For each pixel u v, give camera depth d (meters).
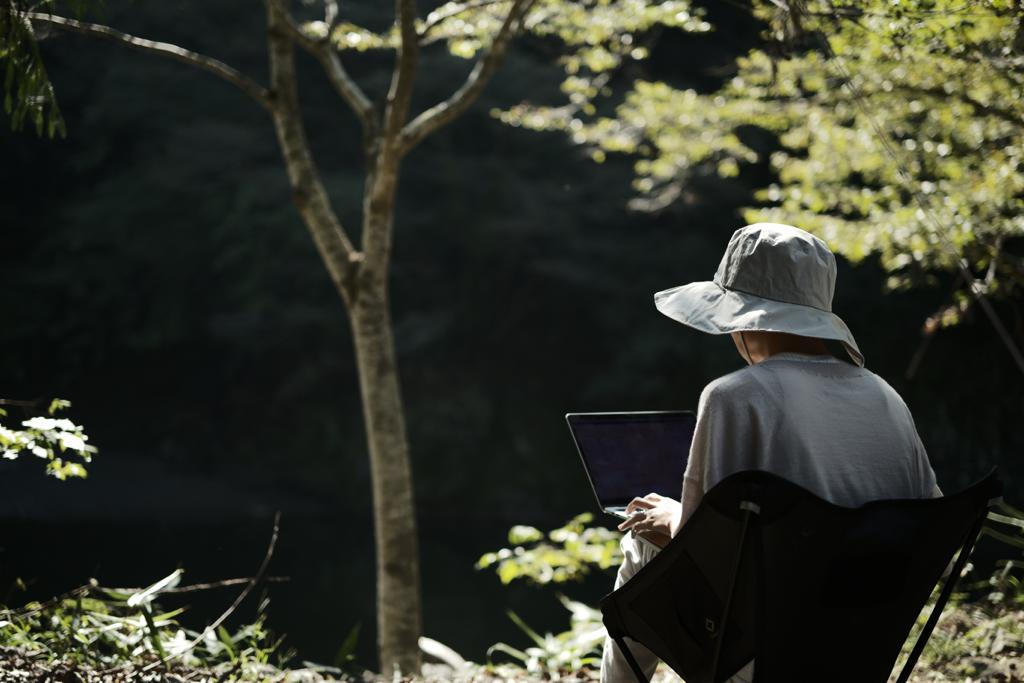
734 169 9.76
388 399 6.80
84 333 23.94
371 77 21.45
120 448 23.73
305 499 22.66
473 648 11.66
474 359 23.22
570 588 14.92
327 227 6.87
